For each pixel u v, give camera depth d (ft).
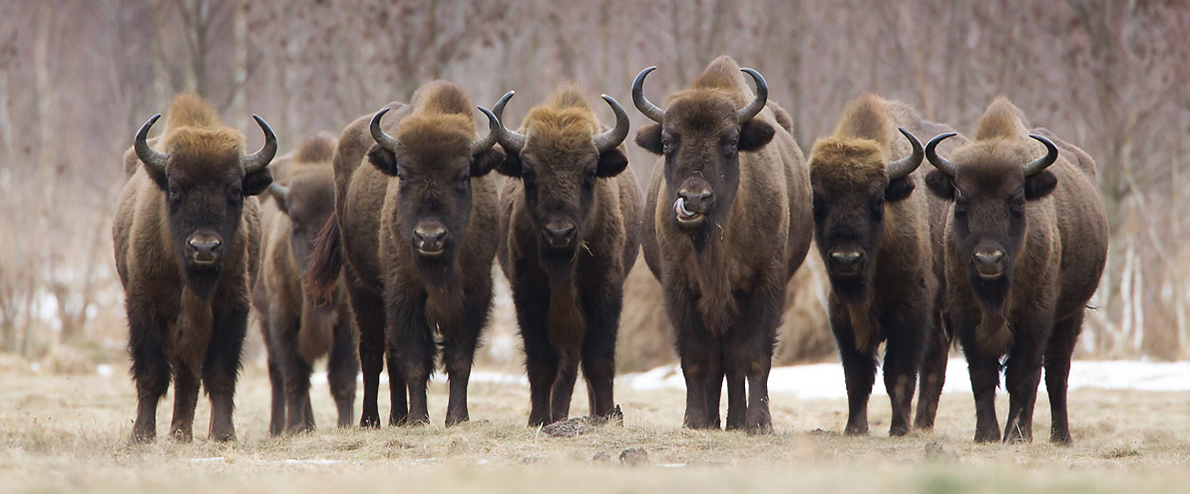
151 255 129.18
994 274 122.31
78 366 285.64
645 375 288.10
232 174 127.95
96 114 533.96
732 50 430.20
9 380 236.22
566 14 465.47
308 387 171.83
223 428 132.26
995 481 72.02
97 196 510.58
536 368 136.87
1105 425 160.15
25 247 367.45
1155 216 362.53
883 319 138.00
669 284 129.49
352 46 408.67
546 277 135.85
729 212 124.77
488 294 138.41
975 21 384.27
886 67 406.41
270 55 423.64
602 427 124.26
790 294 304.71
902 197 132.36
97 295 427.33
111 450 117.19
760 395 127.34
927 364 152.87
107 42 502.79
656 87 455.63
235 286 132.36
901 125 157.17
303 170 170.09
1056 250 130.93
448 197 128.36
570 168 130.31
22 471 93.81
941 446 104.94
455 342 134.92
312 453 115.34
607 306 139.03
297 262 164.55
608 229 137.08
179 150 126.31
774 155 132.98
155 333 131.13
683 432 120.06
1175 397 208.33
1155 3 355.77
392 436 123.13
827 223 131.85
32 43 499.51
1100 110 367.86
